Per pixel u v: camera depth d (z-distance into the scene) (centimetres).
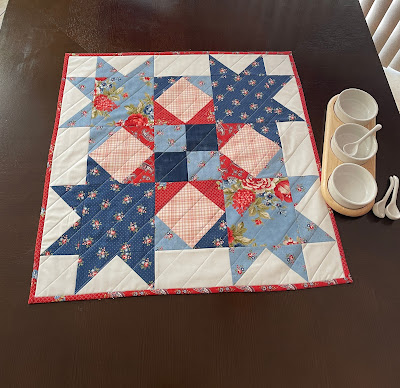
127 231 81
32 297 74
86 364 69
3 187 85
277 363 70
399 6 143
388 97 102
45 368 68
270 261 79
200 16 113
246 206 85
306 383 68
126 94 98
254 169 89
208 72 103
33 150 90
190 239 80
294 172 89
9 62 103
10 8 112
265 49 108
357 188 84
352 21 116
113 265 77
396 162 91
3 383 67
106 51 105
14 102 97
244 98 99
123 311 73
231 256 79
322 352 71
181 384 68
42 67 102
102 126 93
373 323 74
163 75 101
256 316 74
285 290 77
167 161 89
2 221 81
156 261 78
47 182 86
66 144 90
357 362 71
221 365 69
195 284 76
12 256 78
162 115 95
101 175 87
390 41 156
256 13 115
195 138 92
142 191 85
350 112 96
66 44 106
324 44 111
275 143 93
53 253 78
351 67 107
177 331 72
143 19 112
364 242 82
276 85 102
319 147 93
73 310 73
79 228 81
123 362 69
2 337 70
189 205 84
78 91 98
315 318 74
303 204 85
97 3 114
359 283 78
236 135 94
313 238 82
